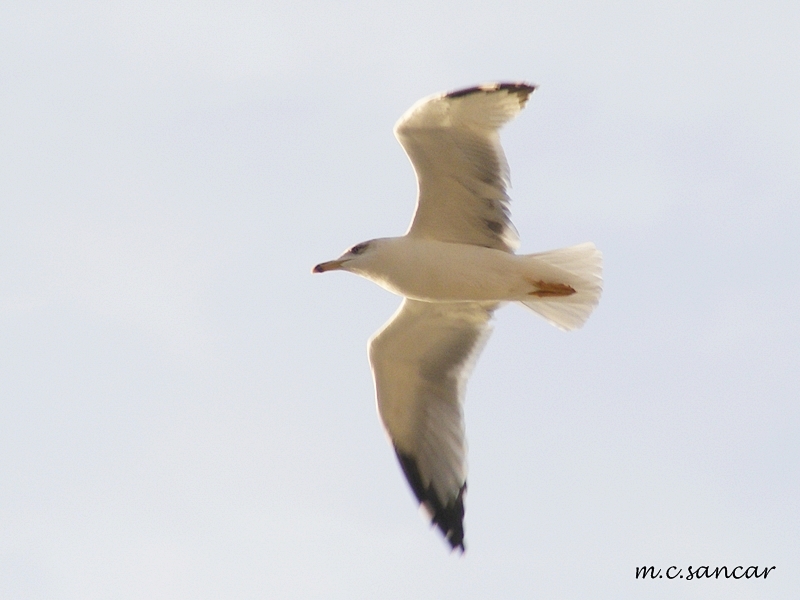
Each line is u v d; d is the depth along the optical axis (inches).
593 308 536.4
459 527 556.7
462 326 565.0
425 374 569.0
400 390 569.6
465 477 559.5
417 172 520.7
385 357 565.3
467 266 525.7
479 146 509.7
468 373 569.0
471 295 535.5
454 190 524.7
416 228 538.9
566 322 542.9
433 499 564.1
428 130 506.3
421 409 571.8
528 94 498.6
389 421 571.8
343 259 536.1
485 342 569.0
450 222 534.3
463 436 563.2
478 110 498.9
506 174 515.8
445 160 515.8
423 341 564.1
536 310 549.0
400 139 510.6
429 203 529.3
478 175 518.9
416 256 526.9
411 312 557.6
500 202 525.0
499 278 527.5
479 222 532.7
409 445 572.1
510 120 505.4
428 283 531.5
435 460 567.8
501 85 492.1
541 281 527.5
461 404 566.3
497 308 565.3
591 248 535.5
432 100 494.3
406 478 569.0
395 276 531.5
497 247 537.0
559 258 535.2
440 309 556.7
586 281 534.3
